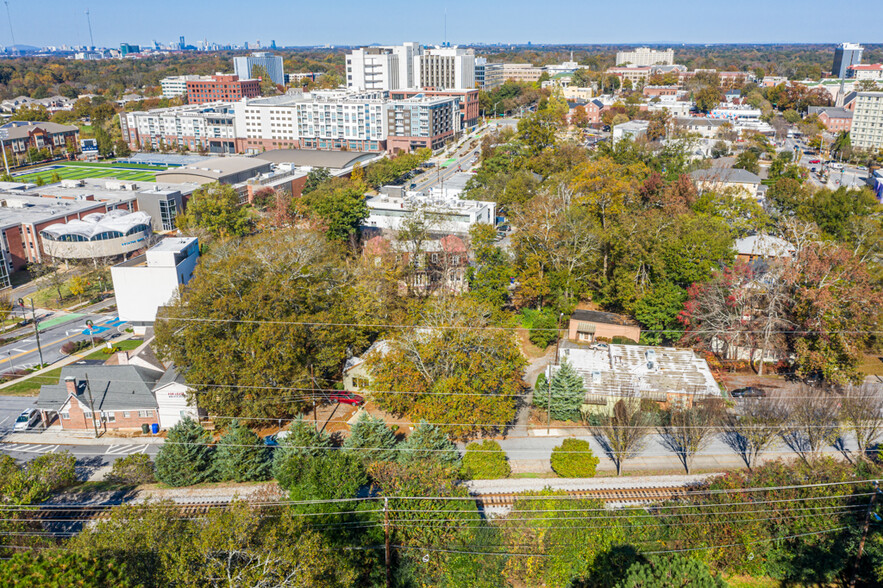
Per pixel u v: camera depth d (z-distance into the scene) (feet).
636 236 292.61
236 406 218.59
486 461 188.85
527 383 246.27
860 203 381.81
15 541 140.26
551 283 289.74
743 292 249.96
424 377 210.18
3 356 283.59
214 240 384.47
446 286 304.91
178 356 223.10
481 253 306.35
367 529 141.59
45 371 267.59
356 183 506.07
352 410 231.71
